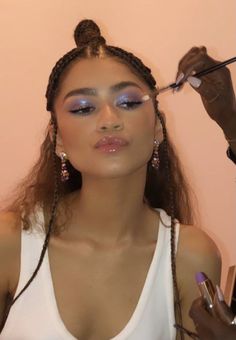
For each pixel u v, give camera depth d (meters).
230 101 0.87
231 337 0.69
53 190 0.95
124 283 0.91
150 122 0.85
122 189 0.86
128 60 0.86
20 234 0.91
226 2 1.41
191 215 1.08
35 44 1.46
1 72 1.48
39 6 1.45
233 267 0.85
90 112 0.83
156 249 0.93
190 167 1.49
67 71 0.86
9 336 0.87
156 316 0.91
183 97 1.46
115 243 0.92
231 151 0.91
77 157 0.84
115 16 1.45
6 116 1.50
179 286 0.96
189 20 1.43
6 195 1.51
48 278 0.89
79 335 0.89
